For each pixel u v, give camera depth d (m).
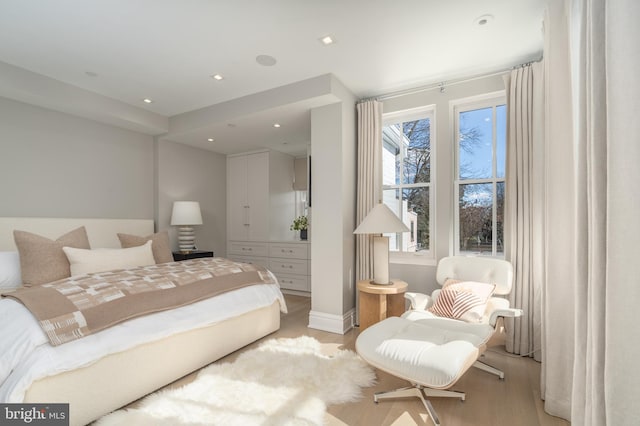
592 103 1.01
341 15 2.07
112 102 3.48
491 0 1.94
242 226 5.18
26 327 1.54
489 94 2.89
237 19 2.10
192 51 2.51
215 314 2.34
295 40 2.37
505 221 2.63
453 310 2.16
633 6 0.81
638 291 0.78
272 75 2.94
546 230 1.94
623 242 0.82
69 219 3.36
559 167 1.76
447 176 3.05
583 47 1.19
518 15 2.08
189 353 2.16
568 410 1.66
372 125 3.29
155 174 4.28
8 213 3.00
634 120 0.80
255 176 5.06
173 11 2.01
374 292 2.64
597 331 0.94
